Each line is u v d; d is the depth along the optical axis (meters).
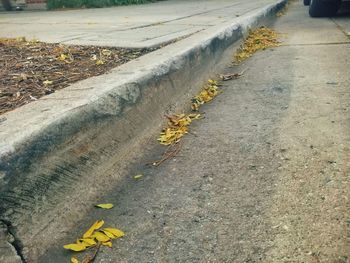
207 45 3.25
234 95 2.88
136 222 1.50
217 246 1.34
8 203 1.24
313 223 1.41
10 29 5.06
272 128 2.23
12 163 1.26
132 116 2.03
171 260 1.30
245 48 4.34
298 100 2.62
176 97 2.57
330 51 3.95
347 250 1.26
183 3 10.62
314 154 1.89
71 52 2.93
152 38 3.45
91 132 1.69
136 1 11.50
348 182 1.63
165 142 2.17
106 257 1.33
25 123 1.45
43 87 2.07
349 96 2.61
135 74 2.17
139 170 1.90
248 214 1.50
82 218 1.53
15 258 1.24
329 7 6.61
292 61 3.69
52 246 1.37
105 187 1.72
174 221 1.49
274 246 1.32
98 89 1.88
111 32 4.07
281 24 6.31
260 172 1.78
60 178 1.47
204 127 2.34
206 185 1.72
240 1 9.99
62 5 11.41
